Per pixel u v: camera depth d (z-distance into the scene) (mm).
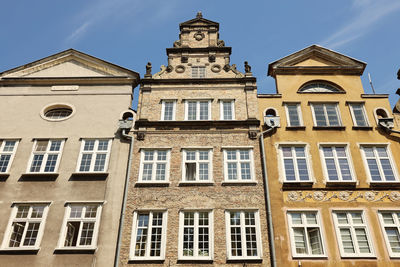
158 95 21422
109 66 22703
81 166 18422
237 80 21922
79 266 15438
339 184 17625
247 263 15492
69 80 21984
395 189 17453
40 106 20797
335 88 21906
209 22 25547
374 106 20688
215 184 17641
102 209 16938
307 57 23109
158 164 18562
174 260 15539
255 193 17359
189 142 19266
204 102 21188
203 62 23203
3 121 20078
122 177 18000
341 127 19625
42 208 17047
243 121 19828
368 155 18766
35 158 18688
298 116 20438
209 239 16078
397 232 16359
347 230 16453
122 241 16031
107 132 19641
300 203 17141
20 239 16234
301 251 15984
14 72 22469
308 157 18609
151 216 16719
